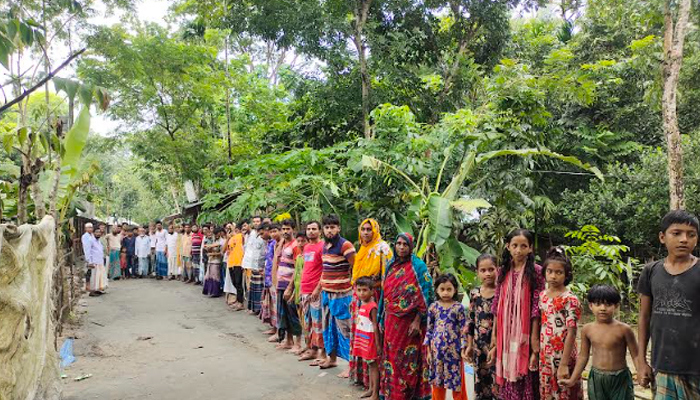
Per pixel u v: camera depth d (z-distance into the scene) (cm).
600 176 637
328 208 940
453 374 399
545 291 350
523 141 747
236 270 966
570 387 336
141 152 1627
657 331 299
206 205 1170
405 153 866
